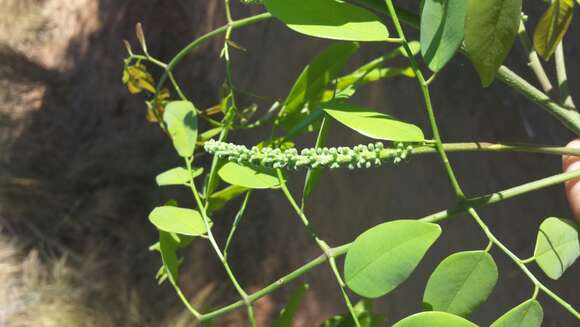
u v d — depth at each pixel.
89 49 2.86
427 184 1.45
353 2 0.57
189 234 0.61
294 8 0.55
